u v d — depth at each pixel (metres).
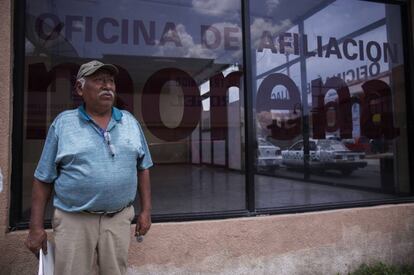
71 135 2.21
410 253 4.01
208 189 4.25
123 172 2.27
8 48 2.97
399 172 4.43
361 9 4.56
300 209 3.74
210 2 4.17
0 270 2.89
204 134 4.21
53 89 3.49
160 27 4.05
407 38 4.37
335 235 3.74
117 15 3.88
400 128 4.42
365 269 3.77
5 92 2.95
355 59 4.55
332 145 4.44
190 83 4.16
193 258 3.32
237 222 3.44
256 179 4.03
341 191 4.40
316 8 4.43
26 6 3.33
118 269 2.40
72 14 3.70
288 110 4.29
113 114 2.38
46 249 2.29
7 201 2.94
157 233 3.25
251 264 3.46
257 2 4.22
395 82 4.47
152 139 4.17
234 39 4.16
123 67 3.93
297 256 3.60
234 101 4.09
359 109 4.54
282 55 4.29
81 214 2.26
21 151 3.12
